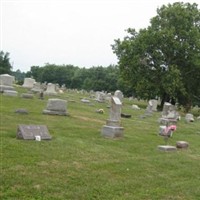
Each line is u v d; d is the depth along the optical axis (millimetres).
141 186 9922
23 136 13305
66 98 40719
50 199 8016
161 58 57469
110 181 9906
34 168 9930
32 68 154625
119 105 17797
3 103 24688
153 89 56875
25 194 8055
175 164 13141
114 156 13016
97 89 115062
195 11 60062
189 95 60531
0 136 13422
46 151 12008
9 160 10289
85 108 31875
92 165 11203
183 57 58250
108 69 125125
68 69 148750
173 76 54375
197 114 61125
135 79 57750
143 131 21922
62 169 10266
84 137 16297
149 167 12164
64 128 18047
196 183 11039
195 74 59688
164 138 19594
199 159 14984
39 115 21453
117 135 17438
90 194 8664
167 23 59750
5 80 35000
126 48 58000
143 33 58094
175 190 10039
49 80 143625
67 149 12867
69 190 8719
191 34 57781
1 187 8227
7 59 108250
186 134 24750
